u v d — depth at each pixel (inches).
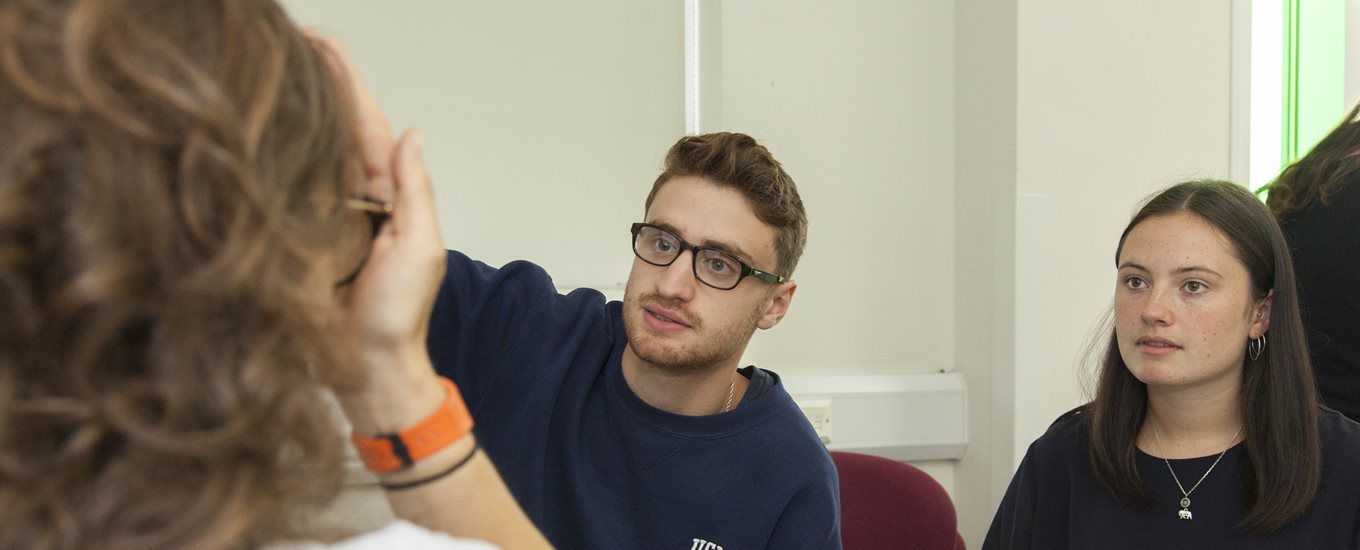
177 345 15.0
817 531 53.6
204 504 15.2
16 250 14.3
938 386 113.3
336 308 19.6
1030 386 105.3
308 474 17.4
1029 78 105.0
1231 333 55.6
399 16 98.3
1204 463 57.7
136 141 14.8
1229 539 56.2
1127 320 58.0
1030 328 105.1
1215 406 57.9
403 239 21.9
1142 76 109.2
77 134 14.7
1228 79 112.4
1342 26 117.5
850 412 110.8
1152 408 60.1
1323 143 73.4
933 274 115.6
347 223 20.1
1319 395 70.3
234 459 15.8
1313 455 54.8
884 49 112.7
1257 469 55.5
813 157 110.7
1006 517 66.7
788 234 53.3
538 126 102.7
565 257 104.1
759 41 108.0
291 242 16.6
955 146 115.4
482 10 100.4
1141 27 109.0
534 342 55.5
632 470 53.5
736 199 50.8
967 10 113.0
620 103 105.1
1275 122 117.3
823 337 112.3
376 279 22.0
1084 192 107.3
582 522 52.6
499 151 101.7
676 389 53.2
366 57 97.7
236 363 15.8
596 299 59.9
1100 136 107.7
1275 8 116.3
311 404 17.4
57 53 14.7
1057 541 63.1
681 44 107.3
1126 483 58.7
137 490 15.0
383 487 23.9
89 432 14.6
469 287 56.2
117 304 14.4
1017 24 104.7
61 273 14.6
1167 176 110.3
